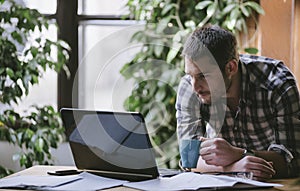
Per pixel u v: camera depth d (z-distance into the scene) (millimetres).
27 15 3822
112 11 4176
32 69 3811
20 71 3807
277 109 2383
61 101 4227
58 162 4066
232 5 3703
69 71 4203
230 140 2551
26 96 3865
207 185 2000
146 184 2072
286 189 2018
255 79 2459
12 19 4156
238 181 2045
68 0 4188
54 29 4188
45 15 4195
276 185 2039
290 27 3502
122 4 4141
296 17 3451
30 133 3801
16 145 4074
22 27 3828
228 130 2541
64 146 4062
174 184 2053
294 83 2398
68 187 2051
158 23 3818
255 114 2494
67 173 2320
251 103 2482
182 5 3914
